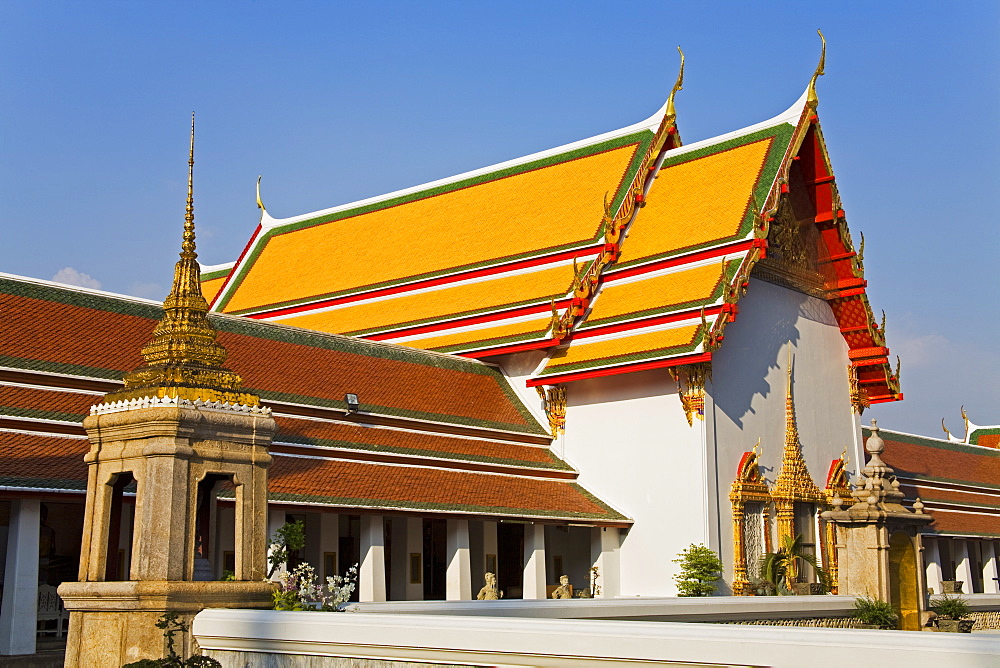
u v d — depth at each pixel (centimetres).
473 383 4422
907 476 5862
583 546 4434
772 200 4319
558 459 4366
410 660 1479
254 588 1736
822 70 4612
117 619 1648
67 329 3203
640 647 1309
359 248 5575
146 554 1658
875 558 3222
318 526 3559
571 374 4256
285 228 6100
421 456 3756
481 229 5141
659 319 4166
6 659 2381
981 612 3694
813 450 4691
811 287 4878
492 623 1414
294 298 5466
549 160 5238
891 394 5081
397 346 4284
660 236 4522
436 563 4284
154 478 1673
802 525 4566
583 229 4722
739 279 4122
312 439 3494
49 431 2833
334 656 1544
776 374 4541
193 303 1834
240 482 1759
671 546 4044
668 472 4100
